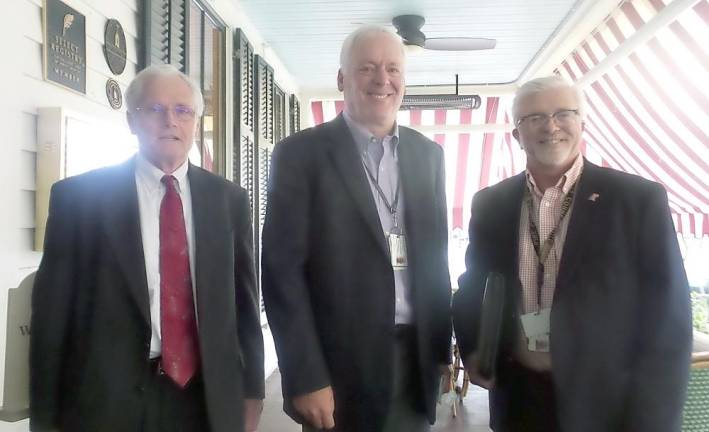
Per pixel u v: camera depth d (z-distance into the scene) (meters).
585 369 1.60
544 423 1.72
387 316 1.60
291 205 1.63
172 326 1.57
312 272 1.63
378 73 1.64
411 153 1.77
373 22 4.66
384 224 1.69
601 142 6.14
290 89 6.55
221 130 4.17
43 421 1.46
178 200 1.63
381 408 1.58
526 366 1.77
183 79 1.67
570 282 1.64
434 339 1.73
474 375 1.89
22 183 1.97
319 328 1.62
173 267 1.59
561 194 1.76
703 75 3.92
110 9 2.52
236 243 1.80
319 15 4.52
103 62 2.46
